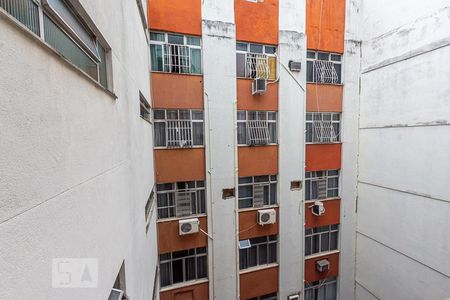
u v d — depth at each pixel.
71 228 1.78
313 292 10.64
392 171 9.24
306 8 9.39
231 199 8.78
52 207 1.53
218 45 8.23
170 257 8.44
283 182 9.49
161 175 8.05
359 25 10.35
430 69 7.89
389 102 9.30
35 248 1.34
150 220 6.35
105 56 3.12
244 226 9.14
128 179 3.76
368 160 10.27
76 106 1.93
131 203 3.93
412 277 8.59
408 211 8.70
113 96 3.01
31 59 1.33
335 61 10.30
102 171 2.53
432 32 7.78
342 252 10.83
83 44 2.43
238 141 9.04
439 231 7.74
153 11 7.50
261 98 9.05
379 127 9.73
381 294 9.78
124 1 3.93
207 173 8.46
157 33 7.76
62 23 1.98
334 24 9.91
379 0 9.50
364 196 10.52
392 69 9.13
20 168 1.23
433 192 7.89
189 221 8.17
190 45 8.13
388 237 9.46
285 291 9.73
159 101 7.85
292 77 9.30
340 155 10.58
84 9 2.18
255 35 8.73
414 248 8.51
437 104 7.72
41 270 1.40
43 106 1.45
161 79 7.81
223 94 8.44
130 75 4.27
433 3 7.72
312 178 10.34
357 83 10.50
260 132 9.20
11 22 1.16
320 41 9.76
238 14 8.45
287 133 9.42
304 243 9.99
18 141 1.22
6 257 1.11
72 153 1.83
